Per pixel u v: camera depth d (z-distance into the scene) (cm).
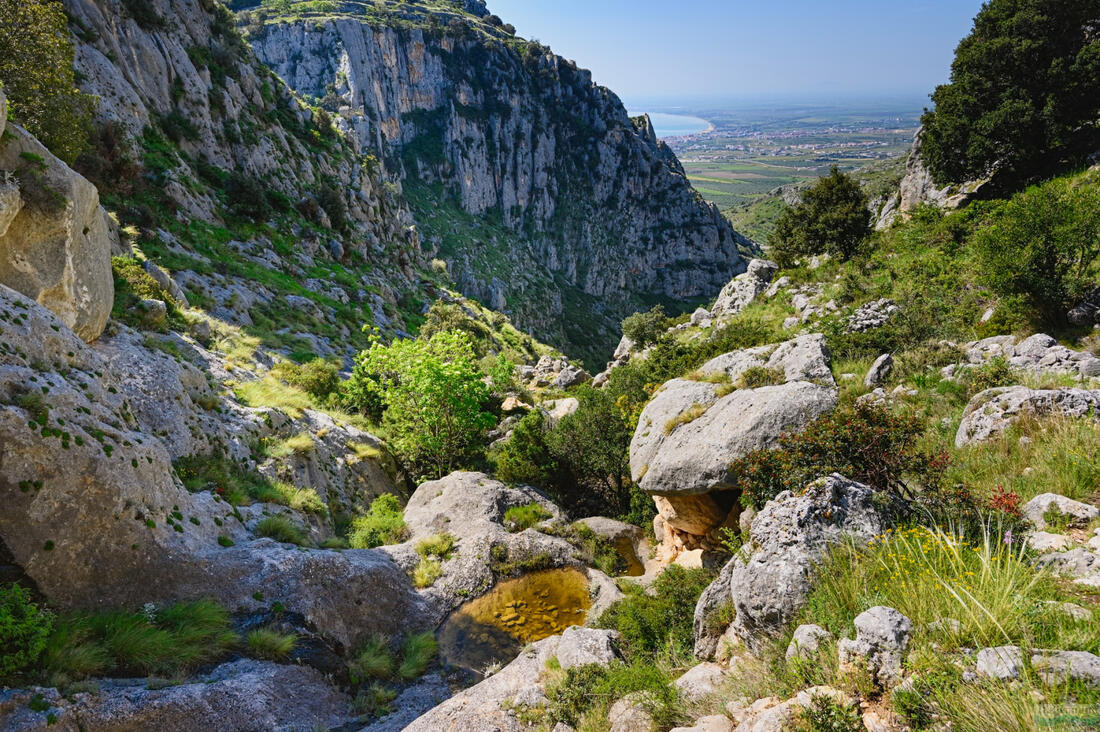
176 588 1063
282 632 1089
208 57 6131
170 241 3706
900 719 420
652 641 1064
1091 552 589
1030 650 417
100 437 1032
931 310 2125
